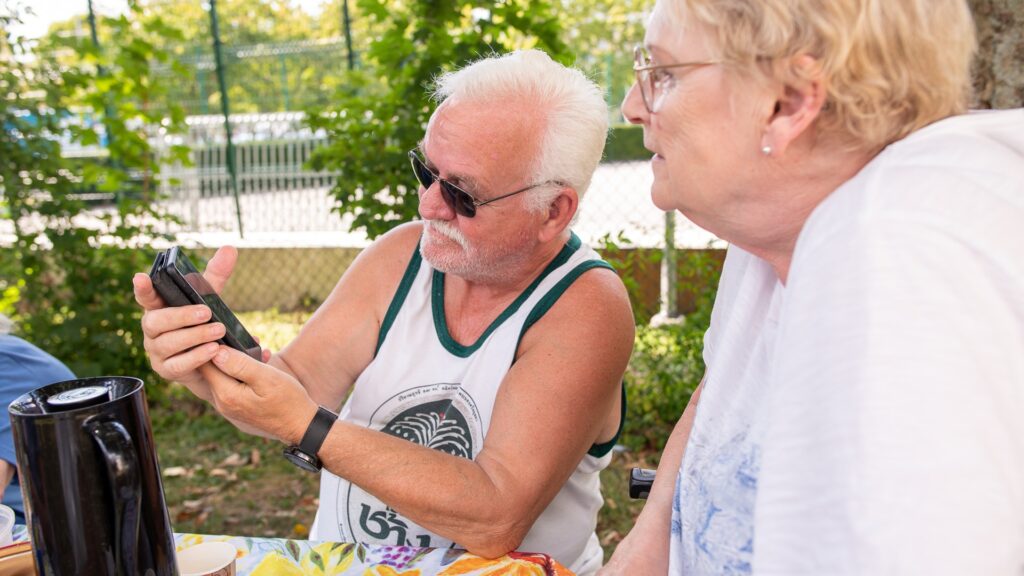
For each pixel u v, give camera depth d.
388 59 3.80
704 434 1.10
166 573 1.04
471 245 1.59
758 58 0.85
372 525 1.66
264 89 8.12
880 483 0.70
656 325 4.55
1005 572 0.70
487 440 1.52
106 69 5.07
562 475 1.52
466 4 3.72
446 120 1.56
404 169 3.87
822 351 0.75
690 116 0.91
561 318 1.60
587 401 1.55
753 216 0.94
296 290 6.64
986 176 0.77
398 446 1.43
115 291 4.59
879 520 0.70
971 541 0.69
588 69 1.92
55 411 0.96
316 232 7.36
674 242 4.68
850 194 0.81
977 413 0.70
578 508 1.73
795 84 0.85
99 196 5.61
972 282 0.73
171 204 8.01
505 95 1.54
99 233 4.56
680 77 0.91
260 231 7.53
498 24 3.70
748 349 1.08
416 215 3.89
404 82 3.78
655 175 1.03
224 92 6.68
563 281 1.64
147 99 4.70
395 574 1.29
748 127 0.89
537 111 1.54
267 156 8.01
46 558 0.98
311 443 1.39
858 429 0.71
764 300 1.08
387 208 3.90
